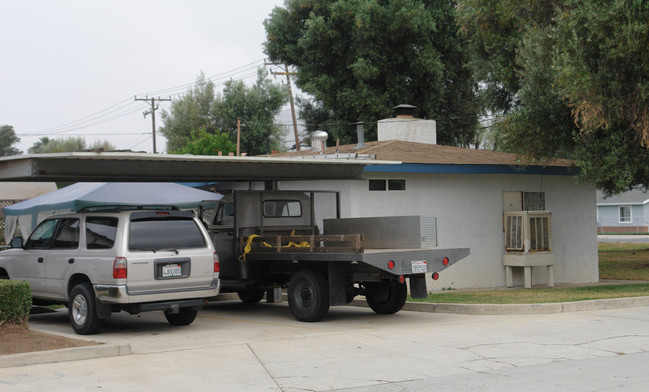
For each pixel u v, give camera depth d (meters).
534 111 17.27
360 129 20.86
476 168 18.16
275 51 40.94
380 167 16.69
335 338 10.31
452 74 38.16
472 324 11.52
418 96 38.66
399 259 11.38
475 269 18.66
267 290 15.48
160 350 9.47
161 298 10.88
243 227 13.48
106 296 10.66
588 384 7.01
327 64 38.91
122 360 8.75
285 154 22.48
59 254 11.77
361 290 12.93
